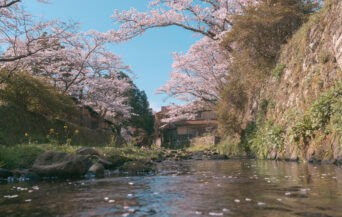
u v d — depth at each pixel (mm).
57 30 15859
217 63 23500
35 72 21609
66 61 22562
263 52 15180
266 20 13297
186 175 5004
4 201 2650
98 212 2102
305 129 8227
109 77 32688
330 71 8227
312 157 7363
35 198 2793
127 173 5691
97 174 5504
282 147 9703
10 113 12117
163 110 45469
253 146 13062
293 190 2893
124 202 2480
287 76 11812
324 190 2838
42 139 12570
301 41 11352
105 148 11656
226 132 17625
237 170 5902
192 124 37906
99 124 31531
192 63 24859
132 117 42094
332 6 9258
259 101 14984
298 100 9805
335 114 7074
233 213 1946
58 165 5070
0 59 13273
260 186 3271
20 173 4996
